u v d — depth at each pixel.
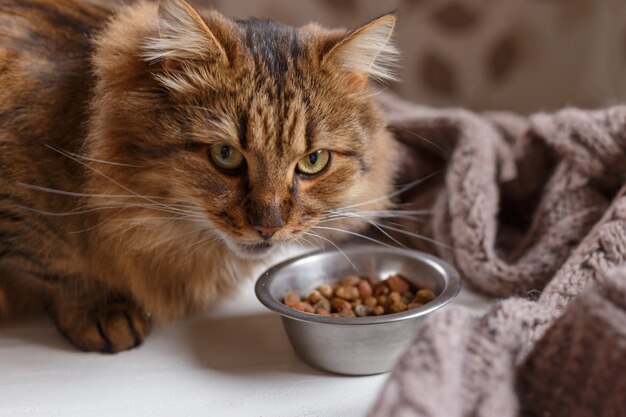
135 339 0.53
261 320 0.56
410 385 0.40
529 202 0.64
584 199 0.58
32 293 0.56
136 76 0.49
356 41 0.50
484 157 0.59
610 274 0.42
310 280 0.55
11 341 0.54
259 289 0.51
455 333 0.42
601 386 0.41
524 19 0.84
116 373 0.50
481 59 0.85
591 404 0.41
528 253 0.57
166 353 0.52
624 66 0.80
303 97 0.48
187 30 0.47
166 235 0.52
